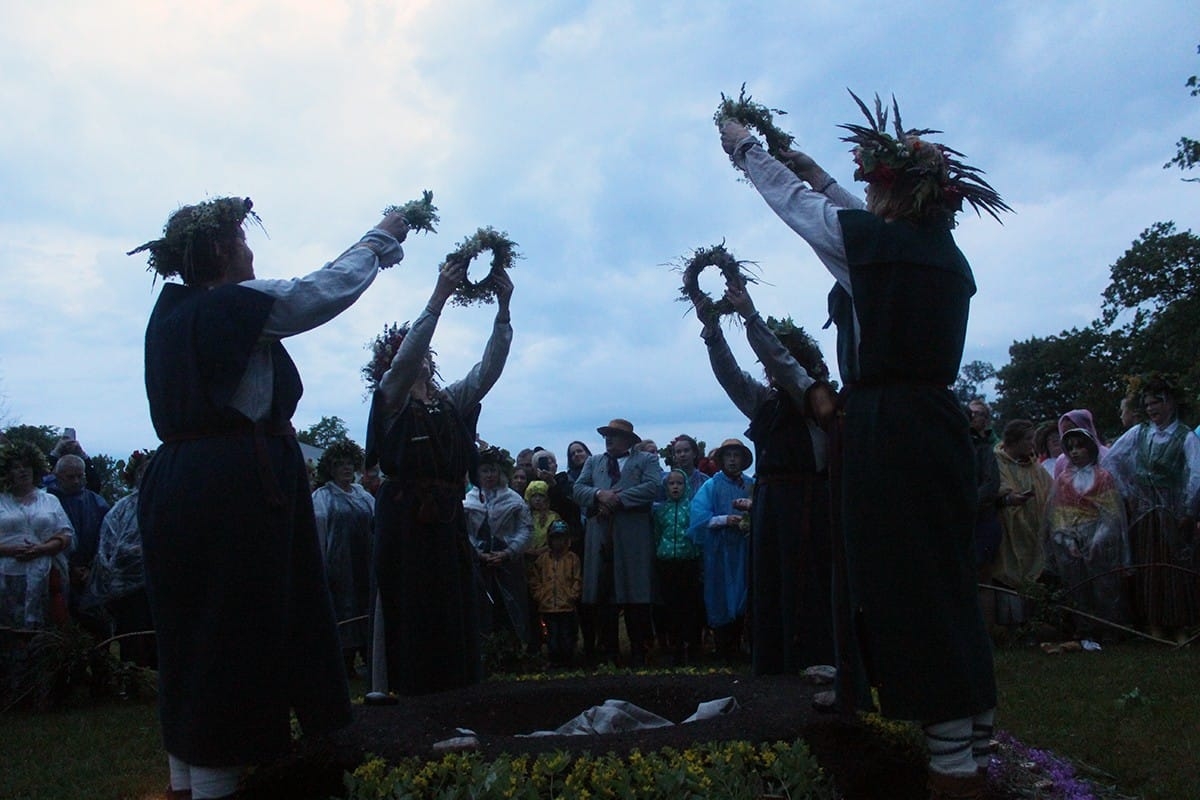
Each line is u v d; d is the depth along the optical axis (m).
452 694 4.57
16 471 7.81
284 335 3.52
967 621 3.14
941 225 3.33
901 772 3.81
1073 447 9.19
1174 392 8.83
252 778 3.68
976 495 3.26
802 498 4.67
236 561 3.35
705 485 8.83
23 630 7.46
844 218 3.24
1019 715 5.26
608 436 9.16
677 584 8.97
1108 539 8.78
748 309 4.66
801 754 3.40
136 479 9.39
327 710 3.52
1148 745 4.55
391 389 4.83
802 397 4.58
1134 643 8.56
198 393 3.40
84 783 4.75
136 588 8.16
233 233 3.68
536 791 3.21
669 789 3.17
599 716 4.31
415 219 4.00
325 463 8.83
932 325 3.17
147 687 7.66
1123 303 37.41
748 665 8.40
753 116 3.93
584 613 9.48
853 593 3.20
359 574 8.66
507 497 8.66
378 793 3.37
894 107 3.39
